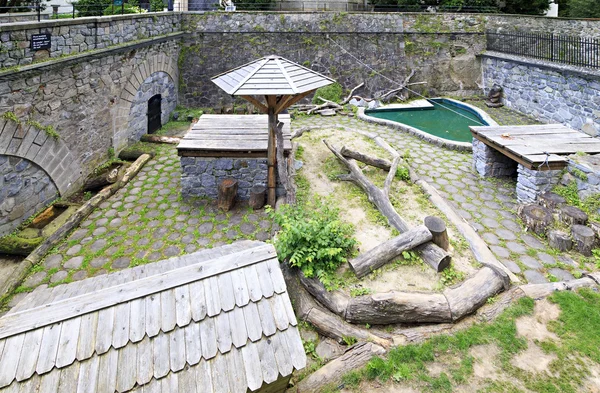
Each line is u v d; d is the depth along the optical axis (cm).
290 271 450
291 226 463
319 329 404
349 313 403
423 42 1340
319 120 1121
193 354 239
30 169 624
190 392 227
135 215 637
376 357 361
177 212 645
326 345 394
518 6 1639
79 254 536
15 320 229
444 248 491
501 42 1296
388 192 637
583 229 518
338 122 1098
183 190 681
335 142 865
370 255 459
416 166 783
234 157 647
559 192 597
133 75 935
